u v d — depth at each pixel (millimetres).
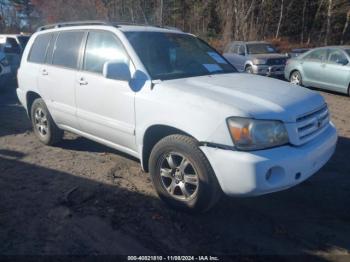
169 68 4191
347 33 33281
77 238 3348
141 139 3967
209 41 30188
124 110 4109
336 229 3482
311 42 33125
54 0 32500
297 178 3328
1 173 4793
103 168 4926
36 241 3309
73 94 4832
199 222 3592
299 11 34594
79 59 4781
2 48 12703
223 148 3250
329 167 4895
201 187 3443
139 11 30906
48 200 4047
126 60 4172
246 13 30203
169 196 3785
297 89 3961
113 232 3439
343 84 10297
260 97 3510
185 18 34031
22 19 44812
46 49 5512
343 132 6656
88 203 3977
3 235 3398
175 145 3562
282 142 3279
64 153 5531
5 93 11070
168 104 3617
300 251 3170
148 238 3350
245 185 3160
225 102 3350
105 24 4582
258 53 14719
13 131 6832
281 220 3627
